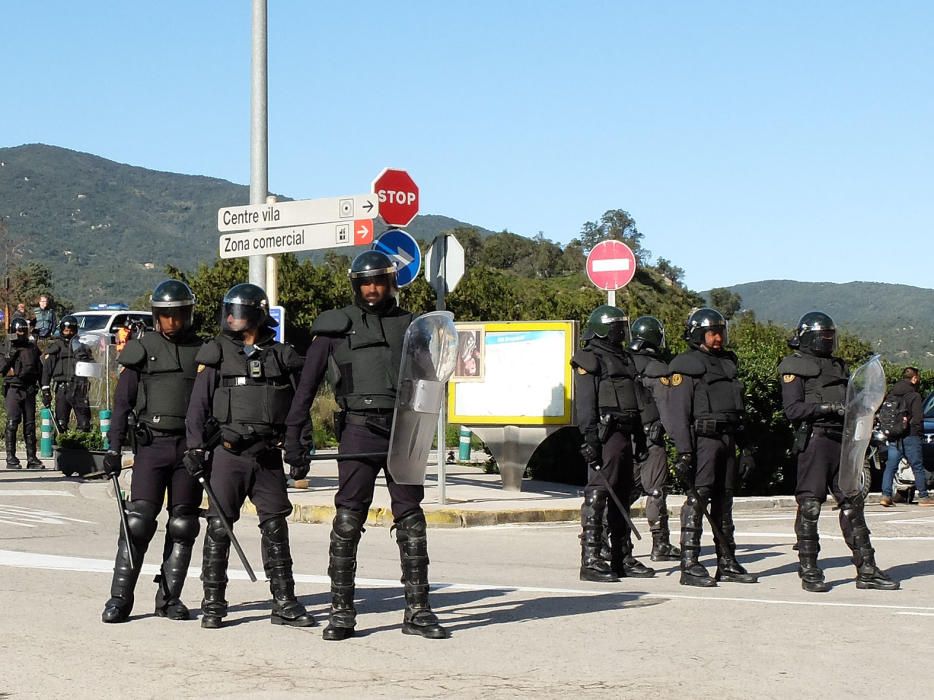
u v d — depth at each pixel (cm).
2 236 7119
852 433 910
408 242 1416
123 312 3216
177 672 622
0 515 1331
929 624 759
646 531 1338
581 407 955
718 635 719
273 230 1494
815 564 921
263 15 1520
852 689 592
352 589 711
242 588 888
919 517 1520
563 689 588
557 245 8438
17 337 1898
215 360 735
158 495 761
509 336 1599
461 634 720
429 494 1565
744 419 980
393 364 707
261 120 1523
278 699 569
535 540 1244
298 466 722
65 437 1788
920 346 12300
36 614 776
